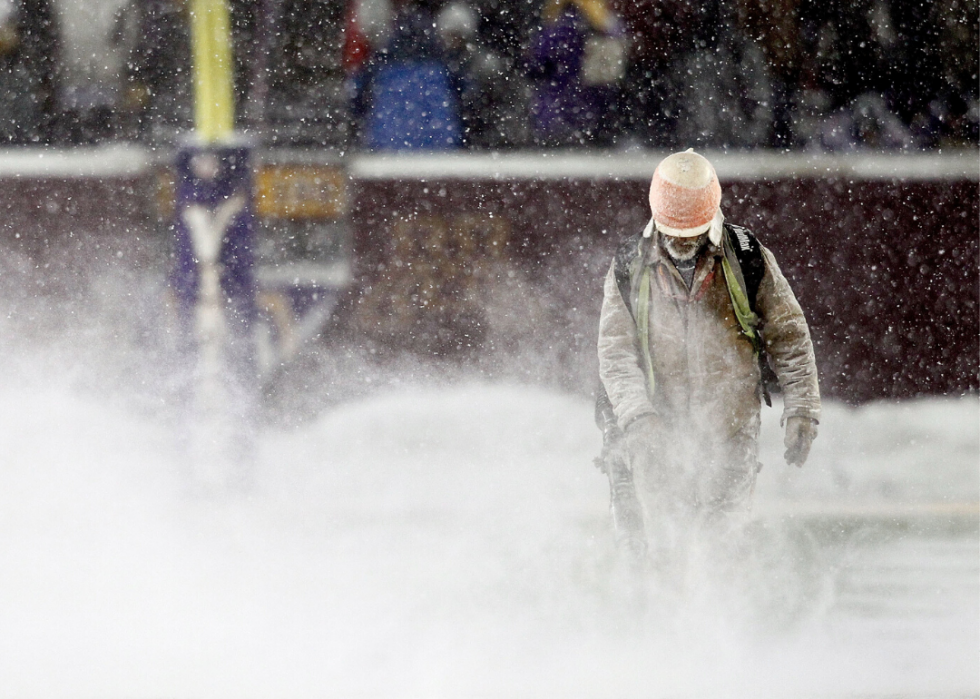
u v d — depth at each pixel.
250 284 28.70
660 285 15.94
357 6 35.38
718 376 16.16
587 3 35.31
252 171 28.81
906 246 34.56
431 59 35.47
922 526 25.02
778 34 35.53
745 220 34.59
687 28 35.53
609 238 34.47
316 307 33.81
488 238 34.34
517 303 34.38
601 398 17.34
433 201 34.25
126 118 37.47
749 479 16.50
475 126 35.56
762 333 16.38
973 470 29.89
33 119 37.19
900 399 34.53
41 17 36.97
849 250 34.56
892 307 34.56
